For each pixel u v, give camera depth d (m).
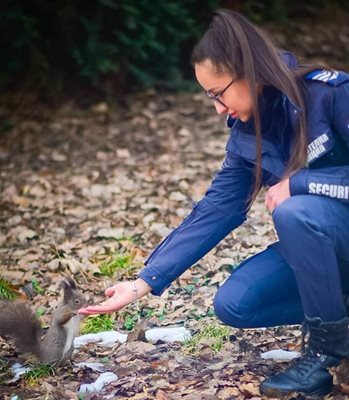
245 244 7.95
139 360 5.68
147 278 4.98
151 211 9.27
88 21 12.41
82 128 12.18
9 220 9.32
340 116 4.39
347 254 4.54
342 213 4.45
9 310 5.66
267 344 5.76
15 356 5.98
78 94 12.90
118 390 5.25
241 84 4.41
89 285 7.43
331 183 4.42
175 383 5.28
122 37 12.49
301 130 4.38
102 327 6.42
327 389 4.80
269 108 4.51
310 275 4.44
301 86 4.44
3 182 10.63
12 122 12.37
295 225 4.38
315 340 4.67
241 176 4.93
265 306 4.86
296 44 16.08
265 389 4.83
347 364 5.01
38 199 9.98
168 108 12.82
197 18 13.51
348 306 4.81
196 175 10.42
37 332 5.68
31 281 7.61
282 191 4.49
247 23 4.39
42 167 11.08
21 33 12.35
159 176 10.46
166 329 6.12
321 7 17.88
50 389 5.33
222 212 4.99
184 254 4.99
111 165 10.96
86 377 5.54
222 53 4.36
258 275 4.80
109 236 8.55
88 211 9.44
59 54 12.84
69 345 5.65
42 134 12.08
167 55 13.26
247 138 4.66
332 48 16.25
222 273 7.27
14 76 12.90
